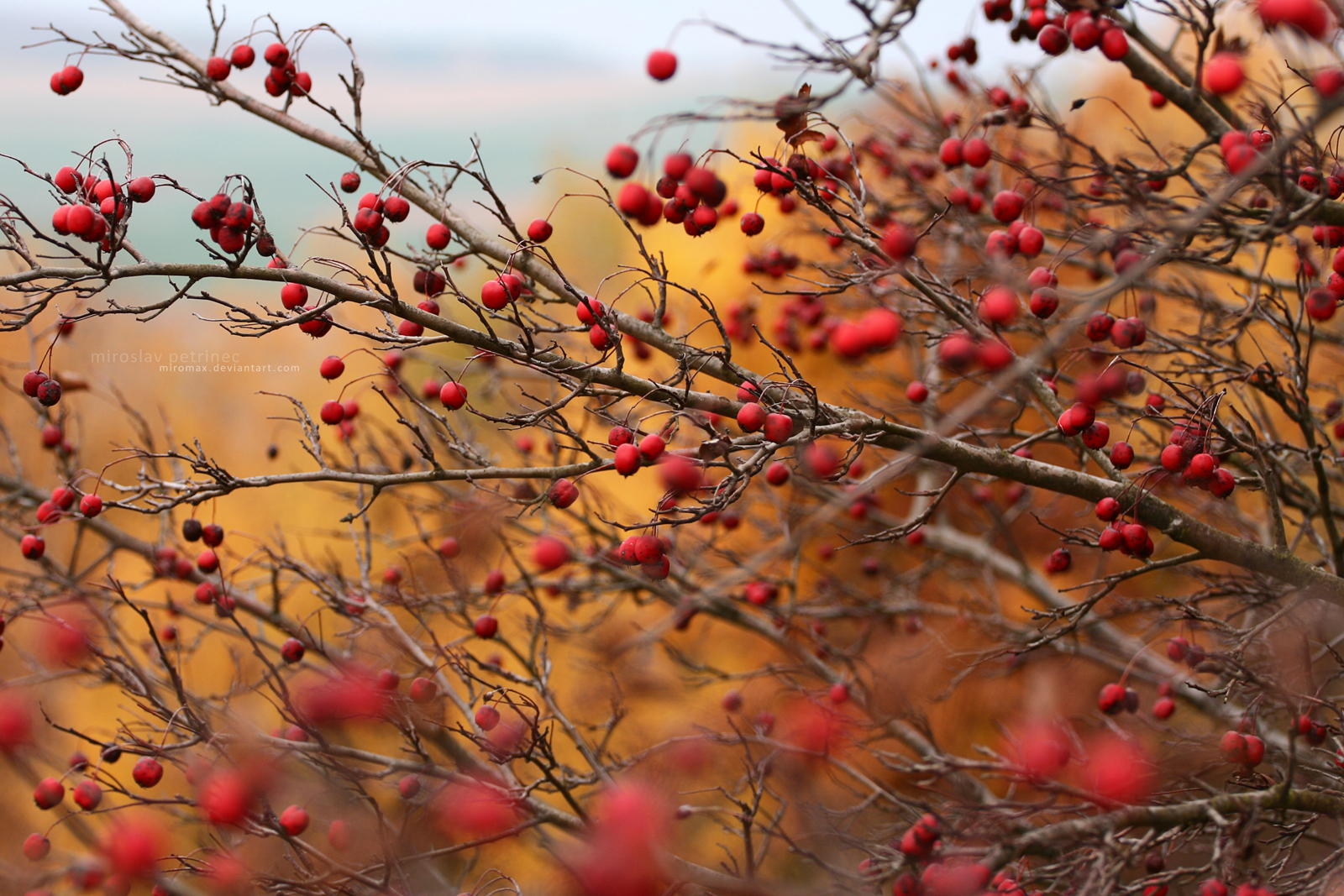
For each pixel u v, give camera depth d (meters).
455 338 2.74
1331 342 4.04
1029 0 2.87
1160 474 3.26
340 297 2.67
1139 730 4.13
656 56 2.30
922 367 5.10
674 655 4.48
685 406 2.85
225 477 2.84
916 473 5.04
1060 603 4.87
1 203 2.33
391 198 2.73
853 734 4.30
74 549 3.99
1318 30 2.13
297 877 3.11
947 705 7.24
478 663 3.56
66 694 8.55
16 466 4.23
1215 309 3.97
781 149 2.94
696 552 4.58
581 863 2.39
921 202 4.20
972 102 4.06
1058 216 4.48
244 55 3.35
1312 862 3.52
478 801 3.12
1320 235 3.00
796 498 5.36
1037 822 3.21
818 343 4.73
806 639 5.26
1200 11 2.56
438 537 4.61
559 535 4.46
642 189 2.43
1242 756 2.80
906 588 5.47
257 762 3.08
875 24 2.19
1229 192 1.94
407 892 2.98
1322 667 3.62
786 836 3.33
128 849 2.97
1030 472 2.96
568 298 3.17
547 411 2.70
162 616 8.32
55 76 3.19
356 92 3.15
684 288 2.82
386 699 3.31
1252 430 3.15
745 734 4.39
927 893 2.71
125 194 2.50
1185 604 3.43
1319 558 5.40
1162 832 2.98
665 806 3.31
